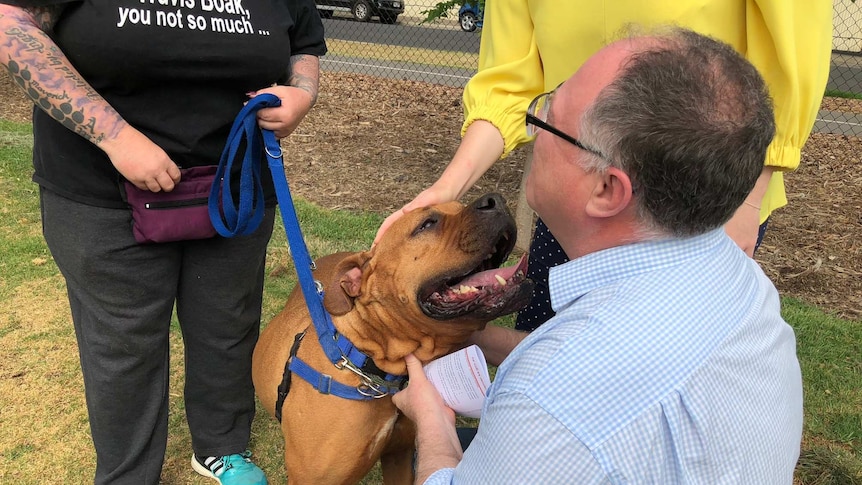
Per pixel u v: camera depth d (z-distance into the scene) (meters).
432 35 19.97
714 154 1.31
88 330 2.49
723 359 1.34
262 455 3.34
